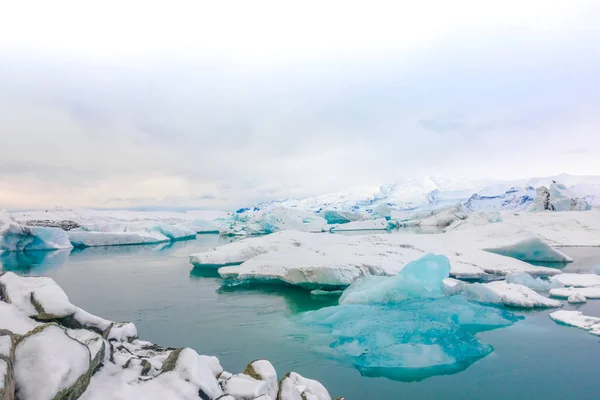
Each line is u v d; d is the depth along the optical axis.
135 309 10.26
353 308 8.99
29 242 25.20
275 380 4.04
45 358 2.62
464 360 6.46
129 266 18.31
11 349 2.65
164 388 3.23
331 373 6.16
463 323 8.27
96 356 3.19
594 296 10.50
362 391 5.54
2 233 24.89
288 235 19.02
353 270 12.13
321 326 8.54
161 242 32.47
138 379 3.40
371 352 6.72
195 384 3.29
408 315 8.20
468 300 9.97
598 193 71.62
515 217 30.52
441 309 8.58
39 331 2.85
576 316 8.40
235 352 7.10
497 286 10.88
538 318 8.77
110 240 29.45
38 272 16.56
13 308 3.71
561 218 28.70
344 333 7.82
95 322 4.18
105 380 3.13
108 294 12.10
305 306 10.46
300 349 7.20
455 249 16.75
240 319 9.23
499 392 5.45
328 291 11.77
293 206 127.00
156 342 7.69
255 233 43.28
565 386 5.59
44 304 3.85
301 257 14.30
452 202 107.62
